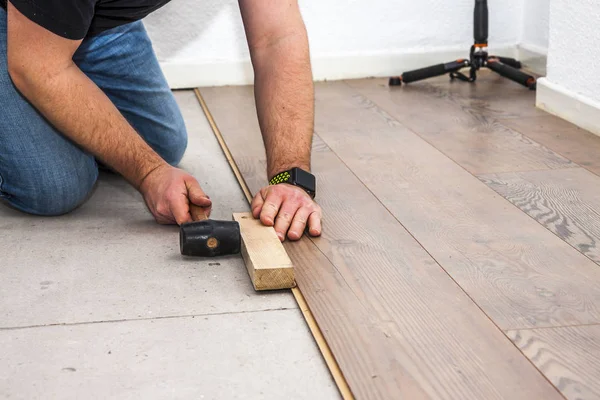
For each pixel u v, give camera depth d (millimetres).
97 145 1539
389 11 3207
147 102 1954
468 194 1787
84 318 1245
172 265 1447
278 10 1681
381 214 1673
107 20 1521
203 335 1188
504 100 2742
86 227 1652
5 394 1041
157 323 1227
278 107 1661
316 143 2254
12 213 1751
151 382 1064
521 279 1344
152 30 3053
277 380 1066
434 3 3221
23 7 1316
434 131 2354
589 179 1874
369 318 1216
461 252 1463
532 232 1554
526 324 1189
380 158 2090
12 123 1613
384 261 1429
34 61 1397
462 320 1204
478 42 3006
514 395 1006
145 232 1618
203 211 1566
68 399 1027
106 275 1404
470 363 1082
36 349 1151
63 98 1449
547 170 1950
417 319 1209
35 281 1382
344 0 3166
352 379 1045
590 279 1339
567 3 2385
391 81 3055
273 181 1636
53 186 1656
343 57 3217
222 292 1335
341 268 1401
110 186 1943
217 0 3062
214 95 2971
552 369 1065
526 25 3291
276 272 1321
